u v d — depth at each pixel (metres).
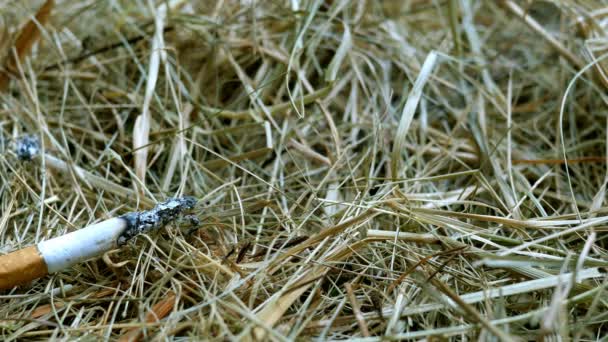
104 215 0.29
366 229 0.28
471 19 0.39
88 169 0.32
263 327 0.24
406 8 0.41
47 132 0.31
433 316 0.26
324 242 0.27
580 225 0.27
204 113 0.34
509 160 0.31
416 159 0.32
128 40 0.36
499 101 0.35
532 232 0.29
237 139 0.34
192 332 0.25
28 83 0.35
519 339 0.25
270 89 0.34
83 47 0.36
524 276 0.26
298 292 0.26
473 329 0.24
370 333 0.25
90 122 0.34
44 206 0.29
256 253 0.28
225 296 0.26
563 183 0.32
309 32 0.36
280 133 0.32
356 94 0.35
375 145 0.30
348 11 0.38
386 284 0.26
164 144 0.33
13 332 0.26
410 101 0.30
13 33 0.35
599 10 0.35
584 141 0.34
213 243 0.28
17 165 0.31
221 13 0.37
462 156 0.33
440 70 0.36
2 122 0.33
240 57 0.36
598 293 0.25
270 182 0.31
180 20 0.35
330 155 0.32
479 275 0.27
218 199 0.29
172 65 0.36
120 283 0.27
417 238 0.27
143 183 0.30
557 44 0.35
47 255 0.26
